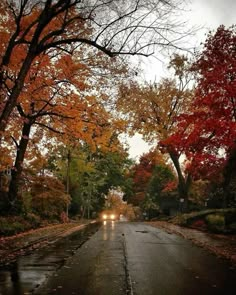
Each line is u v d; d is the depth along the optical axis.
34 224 31.61
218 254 16.33
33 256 15.34
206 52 22.52
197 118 23.78
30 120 25.59
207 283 10.22
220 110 21.77
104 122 25.62
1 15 20.03
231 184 40.75
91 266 12.84
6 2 18.69
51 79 24.00
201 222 33.59
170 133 42.03
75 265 13.04
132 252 16.80
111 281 10.35
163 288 9.55
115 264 13.32
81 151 55.25
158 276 11.15
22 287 9.54
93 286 9.70
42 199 35.56
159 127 42.06
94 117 25.36
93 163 60.91
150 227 38.00
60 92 24.89
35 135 28.52
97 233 28.67
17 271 11.81
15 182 27.81
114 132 26.39
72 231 30.92
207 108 23.97
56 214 42.41
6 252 15.85
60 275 11.17
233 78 21.83
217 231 27.20
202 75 23.31
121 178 82.75
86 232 29.81
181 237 25.16
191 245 20.06
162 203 71.19
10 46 17.55
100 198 82.31
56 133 27.52
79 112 24.88
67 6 16.58
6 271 11.80
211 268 12.70
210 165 25.55
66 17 17.61
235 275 11.41
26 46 21.39
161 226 39.12
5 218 26.47
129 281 10.36
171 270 12.23
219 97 21.72
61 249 17.84
